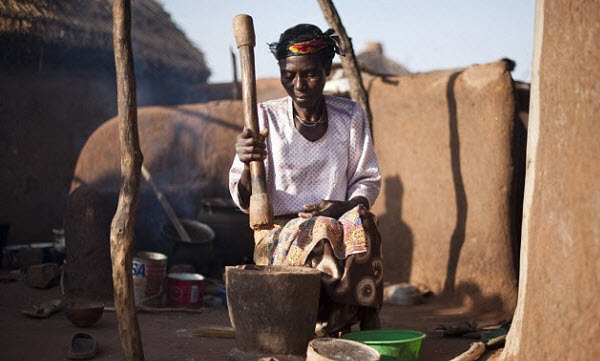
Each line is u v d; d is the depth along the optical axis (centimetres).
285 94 846
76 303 445
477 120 562
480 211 557
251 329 310
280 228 366
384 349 316
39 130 870
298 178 377
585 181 253
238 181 363
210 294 577
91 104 921
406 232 637
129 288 318
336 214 360
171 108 730
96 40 891
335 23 607
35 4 845
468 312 548
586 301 247
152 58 1023
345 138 384
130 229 320
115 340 397
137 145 329
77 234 537
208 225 686
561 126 268
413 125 630
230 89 1006
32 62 862
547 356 262
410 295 580
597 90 253
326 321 353
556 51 275
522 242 295
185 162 725
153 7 1148
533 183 284
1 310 484
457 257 575
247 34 340
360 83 626
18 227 845
